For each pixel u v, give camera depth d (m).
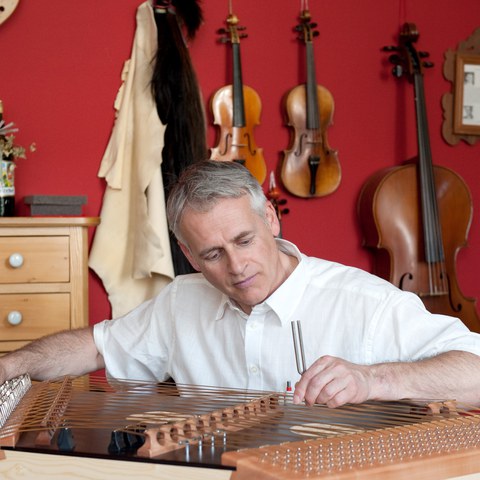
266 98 3.72
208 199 1.76
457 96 3.97
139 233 3.38
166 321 2.21
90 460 1.28
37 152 3.45
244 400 1.62
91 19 3.49
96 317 3.51
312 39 3.68
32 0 3.44
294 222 3.77
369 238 3.77
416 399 1.57
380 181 3.68
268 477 1.14
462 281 4.01
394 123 3.92
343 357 1.90
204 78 3.63
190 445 1.29
